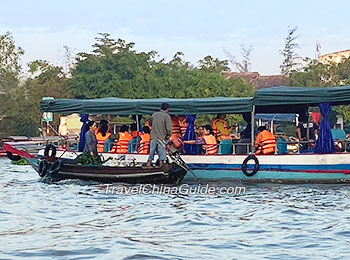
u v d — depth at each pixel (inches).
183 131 796.0
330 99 684.1
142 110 763.4
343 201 559.2
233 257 320.8
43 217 466.9
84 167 724.7
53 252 330.0
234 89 1823.3
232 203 551.2
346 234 386.0
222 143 749.9
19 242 358.9
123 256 320.5
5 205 537.6
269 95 701.9
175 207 522.9
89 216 471.2
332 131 774.5
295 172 701.9
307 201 561.3
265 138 726.5
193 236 381.1
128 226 421.7
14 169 1083.9
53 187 692.7
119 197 597.6
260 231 400.2
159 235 384.5
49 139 943.0
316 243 357.4
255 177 717.9
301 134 798.5
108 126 834.2
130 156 761.0
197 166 738.8
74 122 1795.0
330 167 693.9
